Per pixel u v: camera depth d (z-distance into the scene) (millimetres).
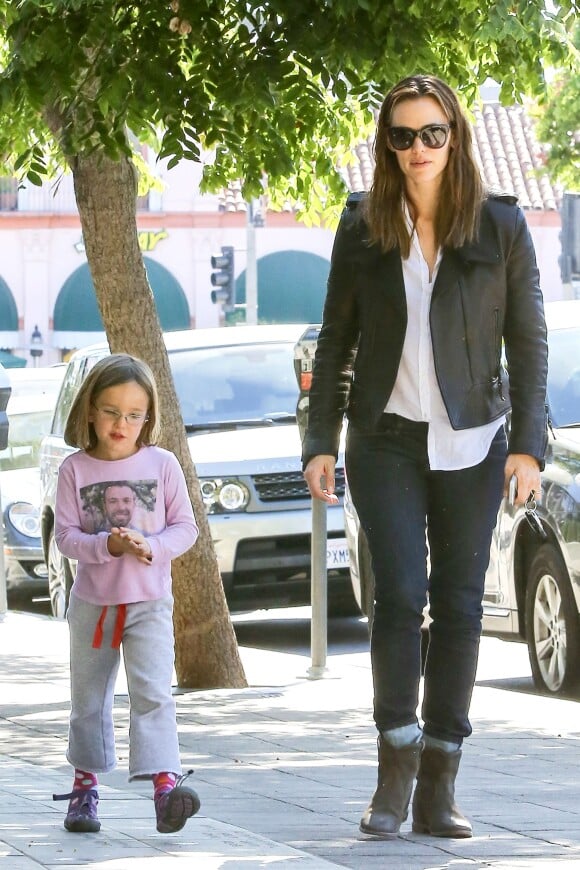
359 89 13797
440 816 8219
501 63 15836
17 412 28203
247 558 19922
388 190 8109
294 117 13969
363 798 9438
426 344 8086
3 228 70312
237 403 21438
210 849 7730
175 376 21641
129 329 14711
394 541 8086
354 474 8234
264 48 13320
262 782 10055
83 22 12977
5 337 70688
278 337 22391
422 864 7562
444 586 8219
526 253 8211
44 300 70500
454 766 8242
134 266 14734
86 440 8234
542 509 14938
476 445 8141
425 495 8203
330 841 8086
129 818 8602
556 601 14953
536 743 11914
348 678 16094
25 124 18000
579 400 15906
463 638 8195
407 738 8125
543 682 15203
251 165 14461
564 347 16406
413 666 8125
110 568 8133
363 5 12977
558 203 67562
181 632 15289
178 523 8250
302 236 70312
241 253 70438
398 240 8078
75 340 70875
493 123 69188
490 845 8023
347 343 8492
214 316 70875
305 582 20234
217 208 70375
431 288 8086
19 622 22672
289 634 21656
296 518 20062
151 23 13156
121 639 8211
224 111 13422
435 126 7941
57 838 8000
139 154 21031
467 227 8031
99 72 13094
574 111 37500
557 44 15586
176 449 14953
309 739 11969
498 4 13781
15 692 15211
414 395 8109
